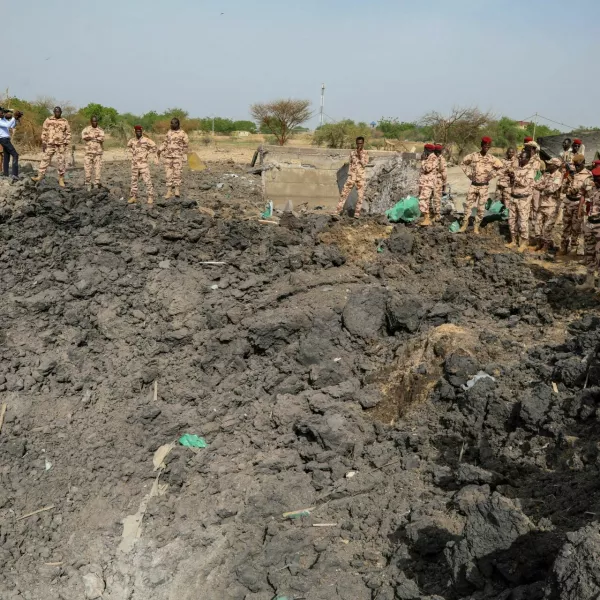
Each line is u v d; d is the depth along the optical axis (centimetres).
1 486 721
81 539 671
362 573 584
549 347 823
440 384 804
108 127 3900
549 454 652
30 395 847
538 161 1213
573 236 1167
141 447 796
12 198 1198
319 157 1673
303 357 919
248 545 641
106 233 1174
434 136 3253
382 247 1242
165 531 675
